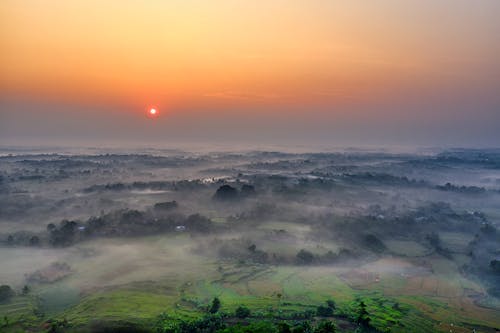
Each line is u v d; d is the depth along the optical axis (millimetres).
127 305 99312
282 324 79562
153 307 98375
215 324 87438
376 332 89062
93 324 88625
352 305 102375
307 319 93438
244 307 97000
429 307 104125
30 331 87188
